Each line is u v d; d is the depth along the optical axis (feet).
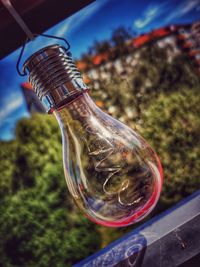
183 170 7.06
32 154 7.61
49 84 1.56
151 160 1.75
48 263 7.64
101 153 1.70
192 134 7.16
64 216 7.49
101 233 7.31
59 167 7.48
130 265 3.64
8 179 7.68
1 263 7.75
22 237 7.68
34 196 7.59
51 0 1.97
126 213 1.72
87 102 1.72
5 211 7.69
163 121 7.23
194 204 3.72
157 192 1.73
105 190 1.70
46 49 1.58
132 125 7.30
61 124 1.71
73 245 7.51
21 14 1.95
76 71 1.63
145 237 3.71
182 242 3.39
